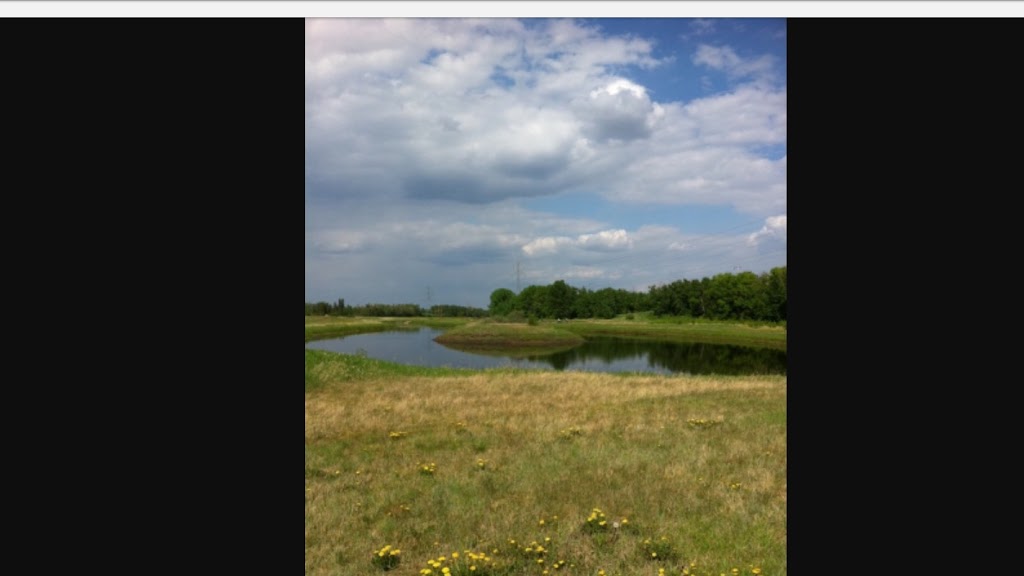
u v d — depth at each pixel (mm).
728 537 7031
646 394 18266
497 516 7840
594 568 6320
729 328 91062
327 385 20422
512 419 14242
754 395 17531
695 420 13570
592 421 13953
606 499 8398
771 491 8570
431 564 6379
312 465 10297
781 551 6504
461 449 11430
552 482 9180
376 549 6906
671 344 69000
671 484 8984
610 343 70500
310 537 7191
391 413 15266
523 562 6512
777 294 92312
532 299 129875
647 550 6730
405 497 8719
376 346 60062
